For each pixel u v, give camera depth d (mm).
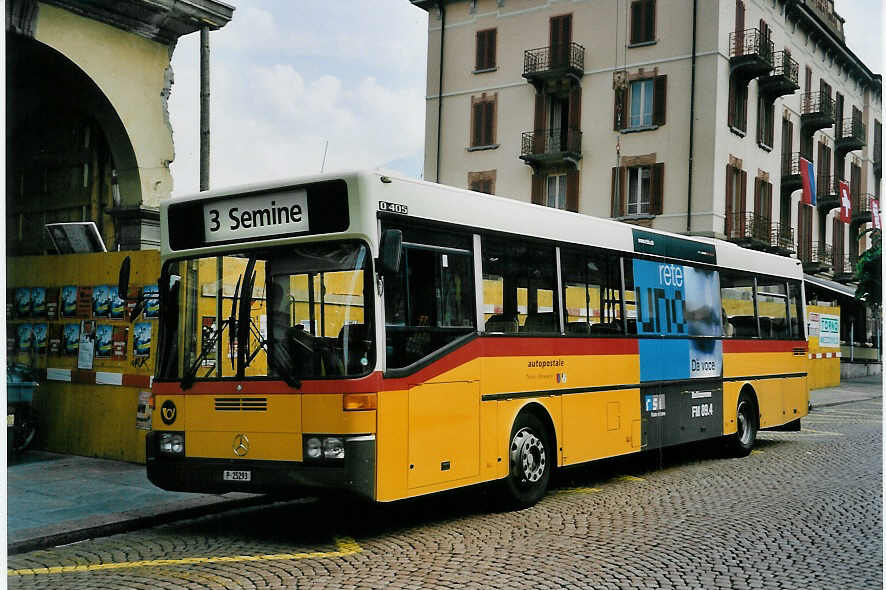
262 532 8297
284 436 7590
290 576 6605
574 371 10203
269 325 7832
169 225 8508
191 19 15188
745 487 10820
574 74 36281
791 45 41125
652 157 34906
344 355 7492
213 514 9211
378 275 7523
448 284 8453
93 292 12383
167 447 8211
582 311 10477
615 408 10930
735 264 14242
